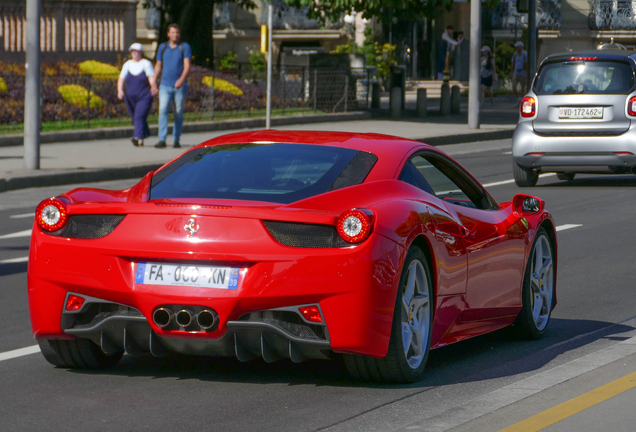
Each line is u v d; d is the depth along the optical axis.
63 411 10.48
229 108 53.59
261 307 10.48
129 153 39.69
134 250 10.71
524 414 9.98
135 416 10.30
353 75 63.19
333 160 11.77
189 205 10.77
